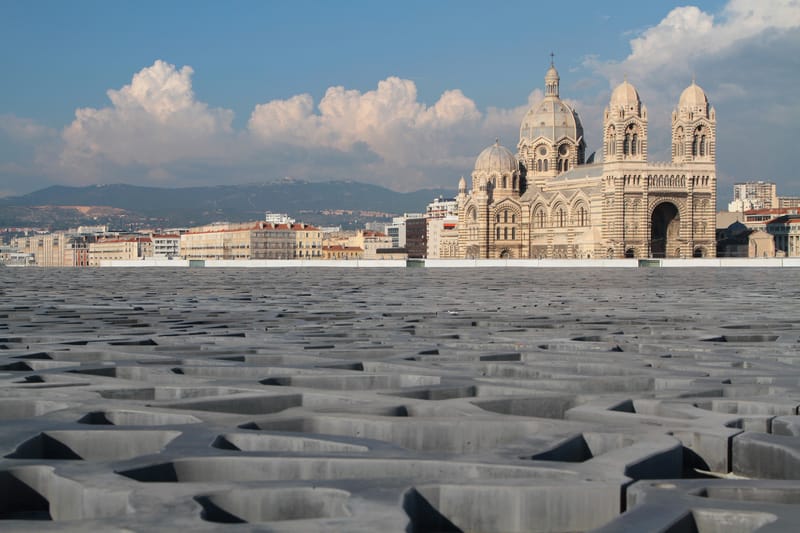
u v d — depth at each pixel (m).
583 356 28.55
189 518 11.05
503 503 12.47
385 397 19.94
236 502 12.22
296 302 61.91
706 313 50.47
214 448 14.70
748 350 30.75
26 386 21.64
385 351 29.88
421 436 16.86
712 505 11.74
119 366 25.19
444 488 12.58
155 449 15.89
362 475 13.75
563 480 12.87
